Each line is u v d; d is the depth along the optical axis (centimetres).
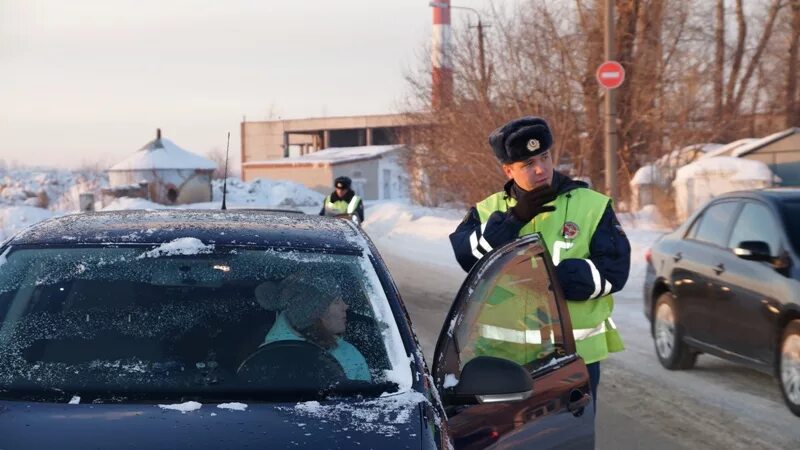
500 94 2766
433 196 3591
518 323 404
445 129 3044
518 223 445
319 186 6506
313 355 355
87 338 354
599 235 451
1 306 368
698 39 2847
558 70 2736
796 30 3388
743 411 755
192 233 411
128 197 4769
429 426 315
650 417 740
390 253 2220
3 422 302
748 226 812
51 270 383
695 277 857
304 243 410
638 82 2739
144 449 287
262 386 339
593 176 2759
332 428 306
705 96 2850
